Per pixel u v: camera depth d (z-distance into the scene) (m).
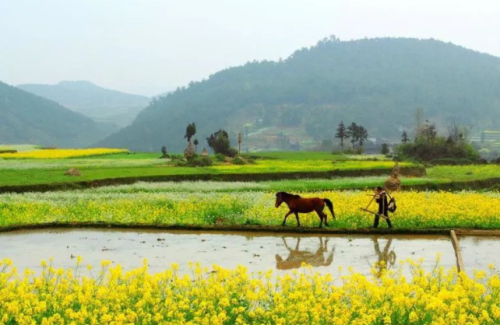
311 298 11.10
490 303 11.28
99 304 10.88
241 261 17.48
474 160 88.56
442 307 10.13
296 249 19.38
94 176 42.47
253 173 47.31
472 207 26.44
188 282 12.02
